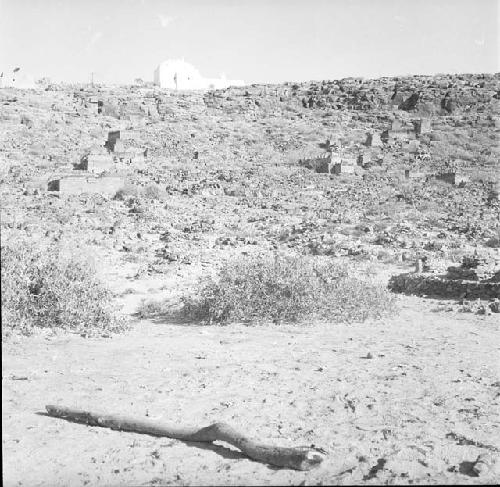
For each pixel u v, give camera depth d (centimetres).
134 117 7181
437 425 572
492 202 4016
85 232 2242
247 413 591
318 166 5394
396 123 7219
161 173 4575
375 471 459
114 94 8200
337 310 1127
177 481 433
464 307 1305
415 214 3506
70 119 6419
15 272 997
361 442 524
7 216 2367
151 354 826
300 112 8475
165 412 584
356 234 2738
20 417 555
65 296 991
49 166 4150
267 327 1053
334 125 7775
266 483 434
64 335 925
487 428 565
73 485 420
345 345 920
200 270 1766
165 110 7675
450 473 463
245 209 3453
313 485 429
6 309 922
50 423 545
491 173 5241
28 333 904
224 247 2266
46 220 2400
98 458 470
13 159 4319
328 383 705
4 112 5994
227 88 9425
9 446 486
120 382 680
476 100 8138
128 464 462
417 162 5934
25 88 7731
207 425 553
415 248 2405
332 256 2189
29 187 3269
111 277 1563
